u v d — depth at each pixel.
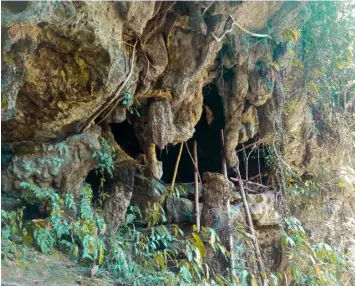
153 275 4.72
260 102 6.68
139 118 5.80
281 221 6.98
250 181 7.29
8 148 4.45
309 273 5.94
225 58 6.12
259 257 6.04
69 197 4.57
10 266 3.86
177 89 5.49
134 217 5.43
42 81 4.05
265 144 7.47
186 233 6.04
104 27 4.01
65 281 4.00
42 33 3.76
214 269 5.56
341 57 7.43
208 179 6.07
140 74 5.06
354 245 7.70
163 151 7.75
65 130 4.59
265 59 6.44
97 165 4.92
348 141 8.53
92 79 4.23
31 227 4.40
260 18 5.66
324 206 8.11
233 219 6.04
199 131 7.71
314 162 8.26
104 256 4.69
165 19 4.97
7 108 3.67
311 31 7.08
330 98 8.26
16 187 4.44
